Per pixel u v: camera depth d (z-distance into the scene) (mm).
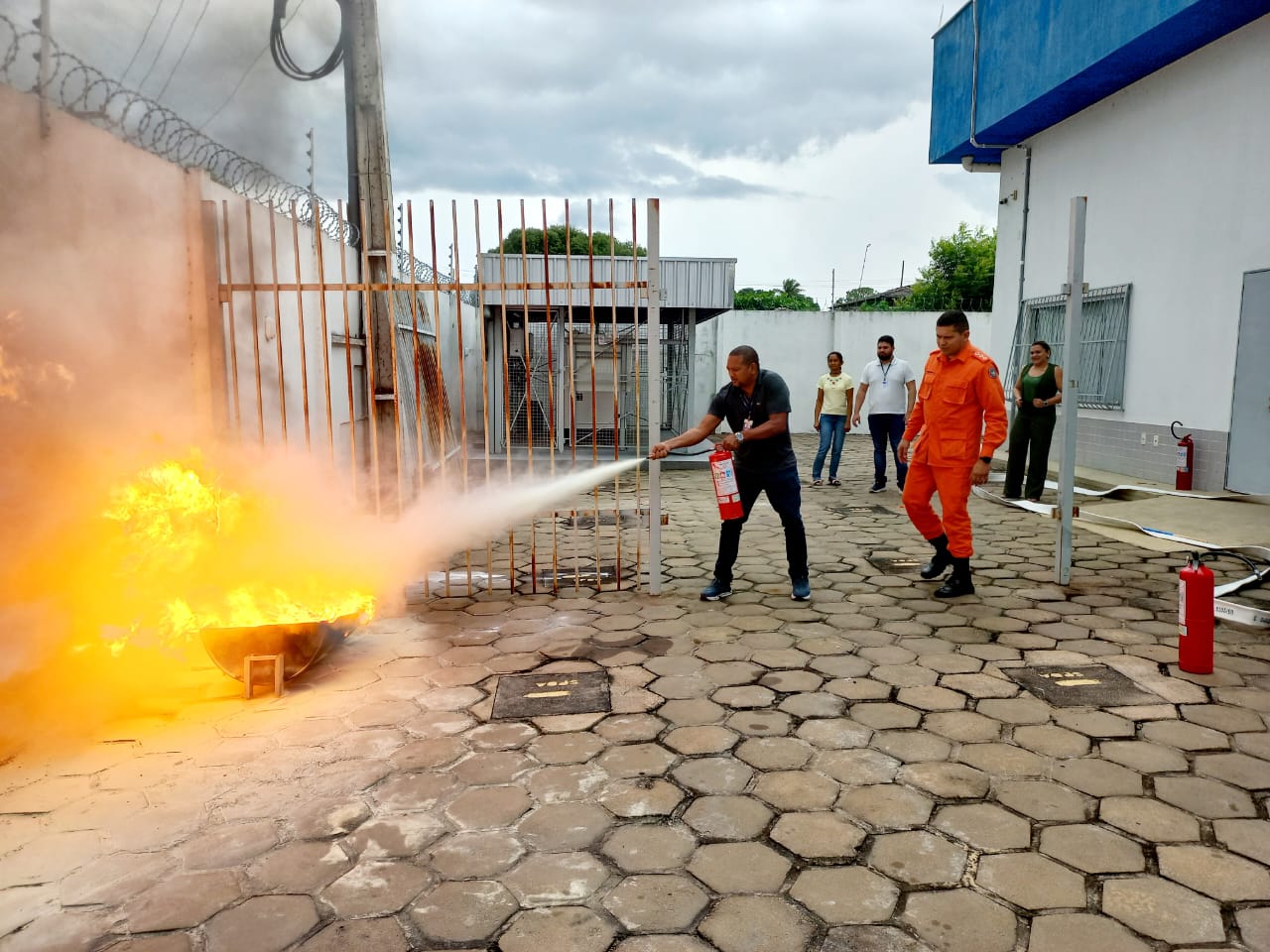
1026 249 12164
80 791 2912
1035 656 4137
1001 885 2352
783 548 6676
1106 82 9734
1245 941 2104
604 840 2605
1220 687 3711
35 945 2137
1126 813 2705
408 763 3121
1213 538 6613
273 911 2271
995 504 8766
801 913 2246
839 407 10125
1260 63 7984
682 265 11992
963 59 12320
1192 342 8969
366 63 5418
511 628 4711
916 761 3090
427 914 2260
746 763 3096
